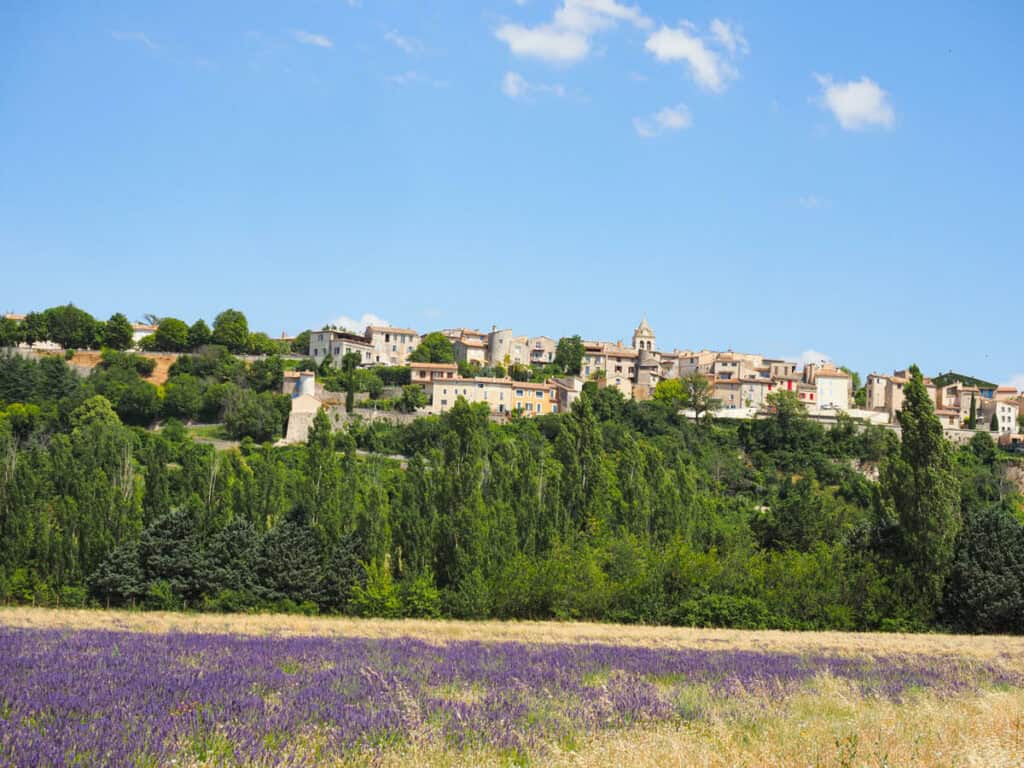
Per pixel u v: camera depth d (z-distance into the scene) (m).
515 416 177.50
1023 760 19.05
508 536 67.62
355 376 190.50
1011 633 64.00
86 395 161.00
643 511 77.88
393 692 25.16
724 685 30.39
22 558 65.69
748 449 173.88
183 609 62.91
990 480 148.38
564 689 28.14
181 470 76.94
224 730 19.17
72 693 22.36
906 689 31.45
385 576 64.44
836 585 65.31
